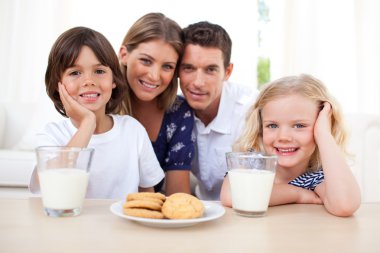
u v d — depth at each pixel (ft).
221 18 9.01
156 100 5.07
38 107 8.02
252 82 9.12
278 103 3.40
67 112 3.71
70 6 8.70
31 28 8.64
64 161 2.24
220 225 2.17
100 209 2.43
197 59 4.74
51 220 2.13
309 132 3.40
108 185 4.01
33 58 8.66
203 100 4.96
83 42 3.69
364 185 5.59
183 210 2.09
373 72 9.33
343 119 3.69
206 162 5.56
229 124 5.44
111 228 2.01
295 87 3.46
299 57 9.32
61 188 2.19
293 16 9.39
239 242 1.85
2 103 8.20
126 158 4.09
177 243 1.80
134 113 5.11
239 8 9.03
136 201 2.17
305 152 3.43
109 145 3.98
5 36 8.63
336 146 3.10
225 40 4.99
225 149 5.44
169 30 4.65
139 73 4.63
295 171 3.74
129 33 4.76
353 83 9.29
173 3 8.86
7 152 6.57
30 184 3.35
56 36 8.68
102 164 3.94
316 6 9.30
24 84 8.68
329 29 9.30
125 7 8.74
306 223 2.29
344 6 9.26
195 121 5.46
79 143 3.33
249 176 2.40
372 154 5.68
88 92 3.71
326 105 3.50
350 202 2.53
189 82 4.85
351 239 1.96
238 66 9.08
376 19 9.28
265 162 2.46
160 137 5.14
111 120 4.19
